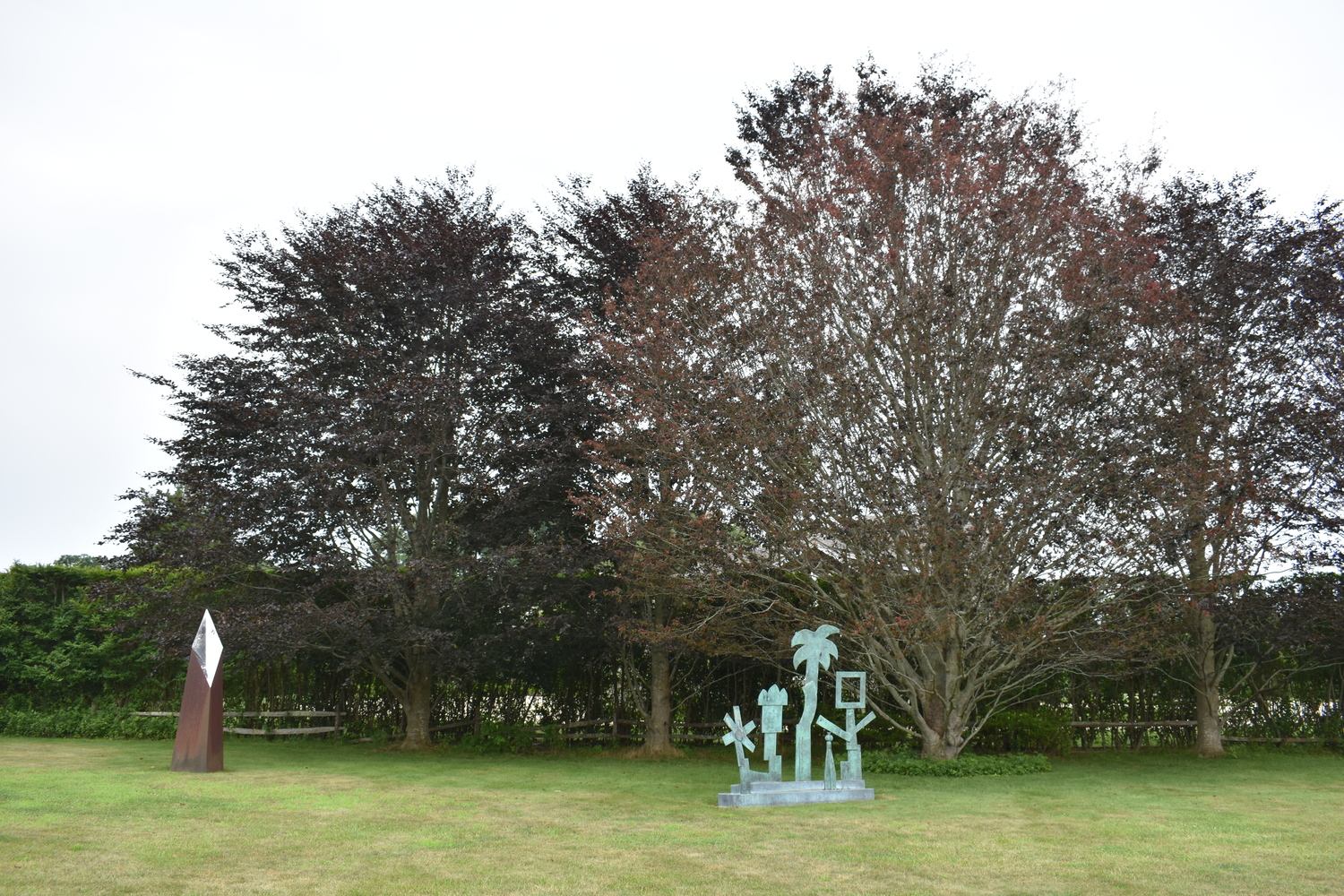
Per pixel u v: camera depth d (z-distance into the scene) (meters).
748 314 14.13
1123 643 13.93
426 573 15.05
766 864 6.84
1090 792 11.35
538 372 17.38
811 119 15.82
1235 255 16.23
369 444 15.09
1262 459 15.38
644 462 15.02
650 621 15.86
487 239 18.14
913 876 6.46
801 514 13.45
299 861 6.74
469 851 7.18
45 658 19.86
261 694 19.48
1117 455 12.79
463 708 19.11
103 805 9.18
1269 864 6.90
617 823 8.62
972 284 13.75
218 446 16.62
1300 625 15.46
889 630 13.12
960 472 12.74
